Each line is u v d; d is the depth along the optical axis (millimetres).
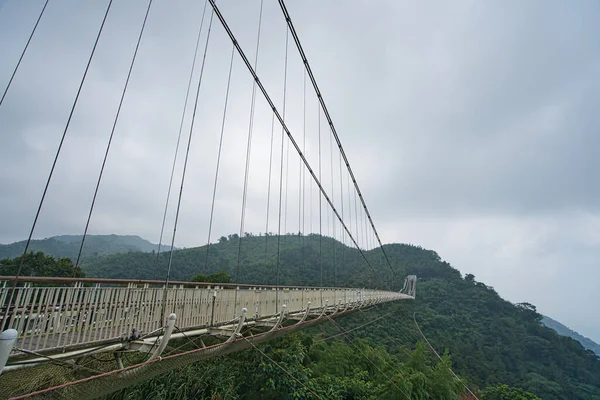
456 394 16578
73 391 3162
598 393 30344
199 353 4742
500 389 20547
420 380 13812
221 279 14523
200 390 9391
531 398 19266
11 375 4395
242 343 5777
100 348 3752
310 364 13133
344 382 11922
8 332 2666
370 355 15336
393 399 11602
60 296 3445
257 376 10102
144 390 9047
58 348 3311
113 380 3520
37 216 3332
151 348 4195
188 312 4973
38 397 2906
